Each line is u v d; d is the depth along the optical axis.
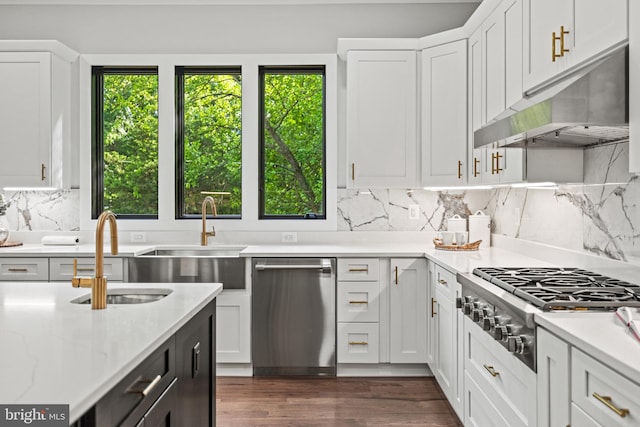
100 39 4.02
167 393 1.44
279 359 3.44
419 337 3.40
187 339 1.65
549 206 2.85
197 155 4.11
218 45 4.02
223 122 4.11
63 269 3.41
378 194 4.00
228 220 4.01
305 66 4.03
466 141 3.40
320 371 3.47
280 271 3.42
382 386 3.28
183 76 4.08
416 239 3.98
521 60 2.40
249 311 3.43
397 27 3.99
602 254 2.28
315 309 3.42
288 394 3.14
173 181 4.00
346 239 3.98
